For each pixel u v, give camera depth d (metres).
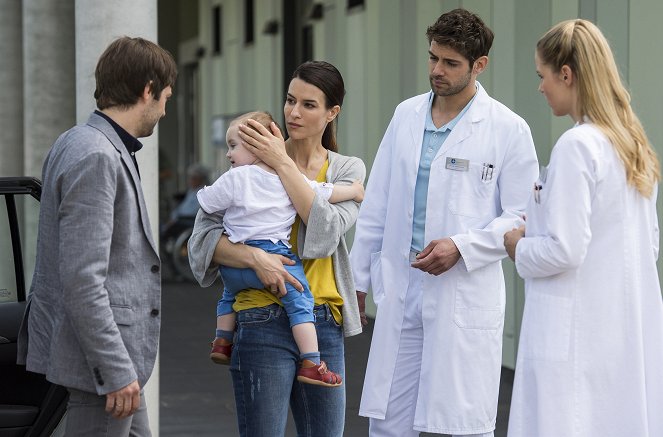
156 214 11.21
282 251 7.89
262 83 33.22
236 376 8.04
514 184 8.97
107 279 7.00
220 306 8.21
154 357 7.19
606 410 7.30
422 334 9.22
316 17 26.83
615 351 7.28
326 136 8.44
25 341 7.54
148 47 7.18
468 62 8.74
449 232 8.95
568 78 7.34
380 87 22.48
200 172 31.72
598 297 7.27
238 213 7.86
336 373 8.15
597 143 7.18
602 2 14.62
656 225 7.59
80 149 6.87
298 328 7.79
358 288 9.48
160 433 13.32
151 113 7.22
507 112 9.05
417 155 9.08
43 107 16.27
